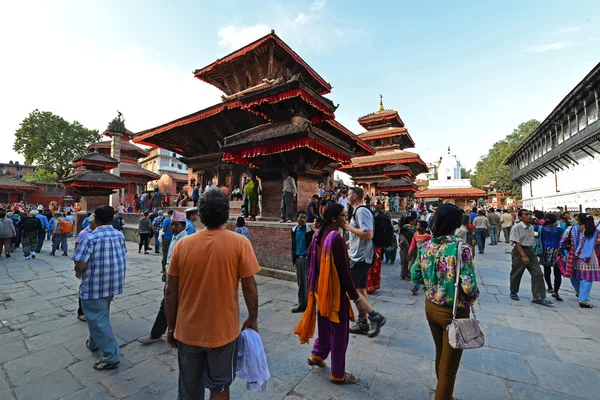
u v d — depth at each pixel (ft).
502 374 9.67
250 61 54.49
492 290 20.49
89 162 58.70
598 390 8.77
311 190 29.30
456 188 114.32
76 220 55.52
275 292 19.66
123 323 14.49
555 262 18.20
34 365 10.39
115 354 10.22
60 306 17.03
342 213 10.01
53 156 134.31
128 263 30.86
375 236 13.70
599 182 52.95
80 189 58.23
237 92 58.08
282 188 28.78
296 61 54.49
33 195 130.72
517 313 15.81
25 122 131.85
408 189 68.13
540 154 87.81
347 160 30.22
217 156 56.54
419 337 12.64
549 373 9.71
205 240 6.19
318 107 27.71
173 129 54.90
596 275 16.63
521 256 17.78
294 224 23.41
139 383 9.32
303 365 10.34
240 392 8.83
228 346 6.21
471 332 6.64
